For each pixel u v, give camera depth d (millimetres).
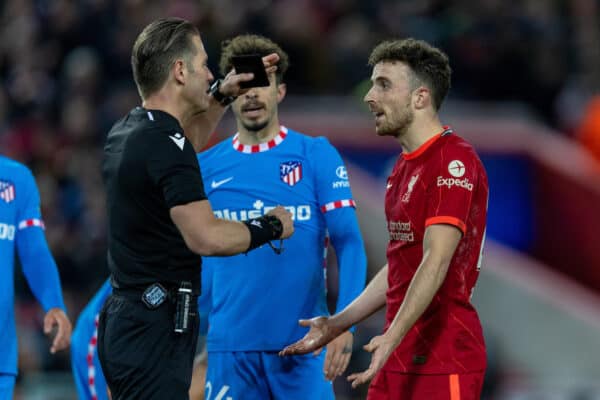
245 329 22125
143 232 17734
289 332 22047
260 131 22672
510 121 47781
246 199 22438
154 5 48375
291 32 46875
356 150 45344
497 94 49094
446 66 18719
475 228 18266
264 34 46750
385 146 45375
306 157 22547
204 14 45719
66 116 45250
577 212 47656
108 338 17953
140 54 18141
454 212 17609
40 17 49562
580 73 52094
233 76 19625
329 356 20844
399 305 18516
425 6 50406
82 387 24844
